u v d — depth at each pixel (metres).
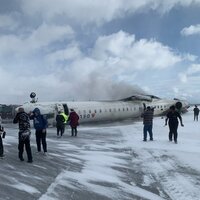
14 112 37.53
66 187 10.21
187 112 54.91
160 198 10.02
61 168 12.84
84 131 30.48
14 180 10.27
